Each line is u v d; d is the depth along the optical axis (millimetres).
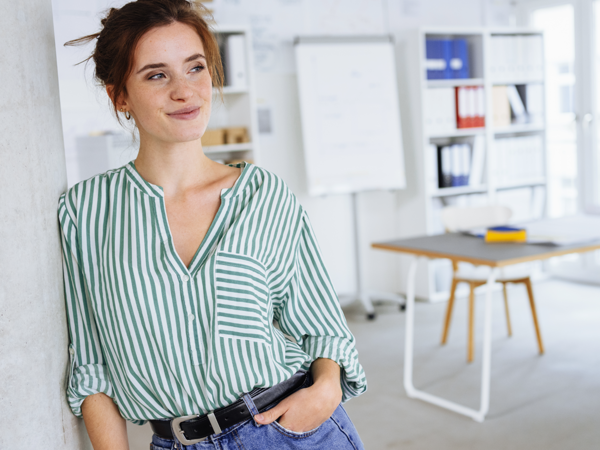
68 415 1021
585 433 2734
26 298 924
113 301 982
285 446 1010
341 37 4785
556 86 5637
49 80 1013
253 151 4461
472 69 5320
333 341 1132
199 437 995
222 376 970
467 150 5234
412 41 4980
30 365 931
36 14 972
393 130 4941
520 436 2746
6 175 895
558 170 5723
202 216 1027
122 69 970
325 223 5199
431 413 3033
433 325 4449
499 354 3795
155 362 976
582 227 3424
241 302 986
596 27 5250
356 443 1118
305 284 1159
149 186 1003
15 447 912
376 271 5430
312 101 4715
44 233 967
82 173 3918
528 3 5715
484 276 3748
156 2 968
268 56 4855
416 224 5195
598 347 3818
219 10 4629
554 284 5461
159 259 979
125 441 1053
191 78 991
